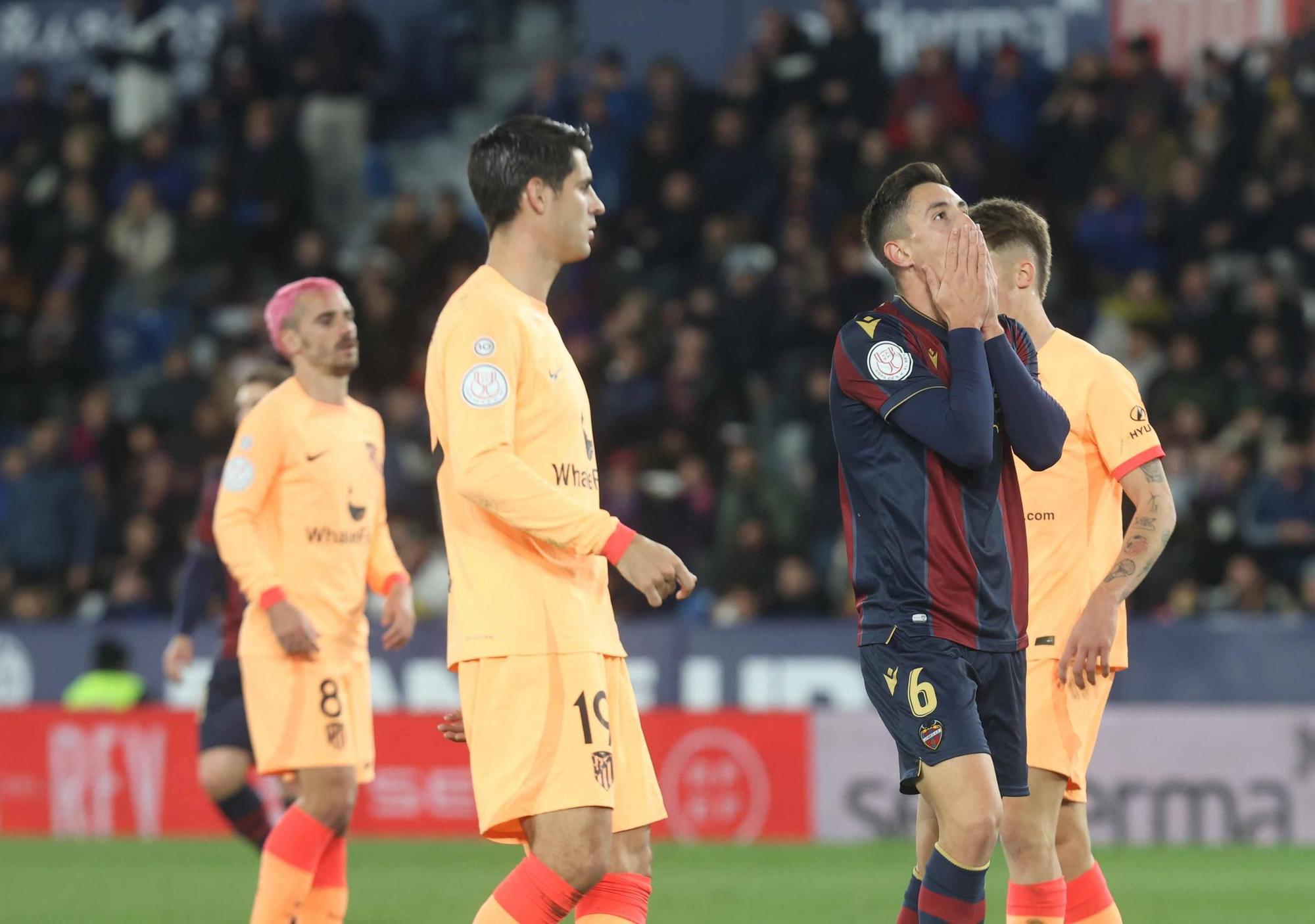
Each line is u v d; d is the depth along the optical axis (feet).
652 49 210.38
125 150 200.44
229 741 79.82
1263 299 159.53
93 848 121.08
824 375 153.79
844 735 122.31
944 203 51.39
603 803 48.08
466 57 217.97
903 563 49.62
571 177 50.31
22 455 164.25
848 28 184.44
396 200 194.59
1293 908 87.20
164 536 153.89
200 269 189.88
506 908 47.70
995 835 48.06
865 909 88.53
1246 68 177.58
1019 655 51.03
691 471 147.95
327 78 204.33
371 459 72.90
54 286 192.54
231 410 162.71
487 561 48.67
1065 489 58.13
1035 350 54.39
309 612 69.51
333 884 69.21
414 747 127.34
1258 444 145.69
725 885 98.22
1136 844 117.80
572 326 172.45
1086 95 179.63
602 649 49.34
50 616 152.66
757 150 180.24
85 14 221.46
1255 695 124.47
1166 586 132.98
